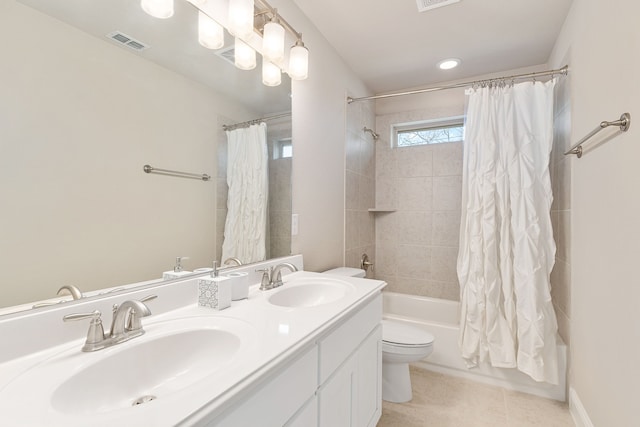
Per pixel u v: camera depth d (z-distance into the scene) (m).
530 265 1.87
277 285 1.42
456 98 2.82
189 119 1.19
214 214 1.31
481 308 2.00
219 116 1.33
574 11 1.73
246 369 0.65
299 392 0.85
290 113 1.76
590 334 1.49
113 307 0.85
